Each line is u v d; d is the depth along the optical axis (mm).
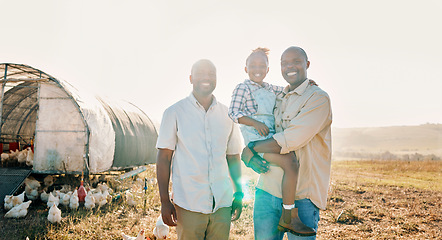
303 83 3338
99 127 11094
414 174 21359
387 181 16922
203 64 3320
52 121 10719
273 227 3398
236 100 3611
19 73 11875
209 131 3307
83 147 10516
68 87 10727
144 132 15883
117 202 9844
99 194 9227
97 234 6898
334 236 7418
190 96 3377
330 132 3393
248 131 3588
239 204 3553
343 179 17500
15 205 8500
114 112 13570
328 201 11234
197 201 3117
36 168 10641
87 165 10461
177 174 3234
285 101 3488
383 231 7906
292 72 3338
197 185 3150
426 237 7535
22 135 16688
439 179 18469
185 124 3248
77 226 7293
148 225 7617
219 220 3219
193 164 3182
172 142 3229
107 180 12469
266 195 3443
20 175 10156
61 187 11023
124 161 13164
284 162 3207
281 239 3514
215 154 3285
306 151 3270
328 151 3359
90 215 8281
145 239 5965
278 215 3412
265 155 3322
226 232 3270
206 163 3203
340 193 12930
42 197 9500
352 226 8281
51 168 10609
